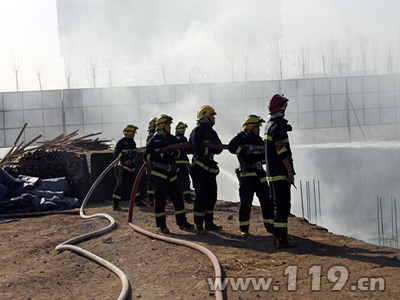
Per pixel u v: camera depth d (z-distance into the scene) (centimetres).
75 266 567
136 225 845
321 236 682
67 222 938
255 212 923
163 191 762
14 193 1120
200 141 711
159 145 764
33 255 653
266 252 598
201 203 731
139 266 556
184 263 559
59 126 3931
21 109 3900
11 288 493
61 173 1279
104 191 1286
